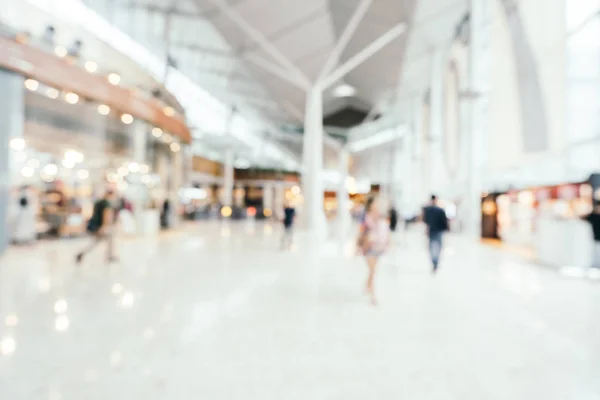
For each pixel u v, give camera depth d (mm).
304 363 3100
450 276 7355
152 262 8359
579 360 3244
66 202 14430
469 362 3178
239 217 35688
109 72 13492
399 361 3176
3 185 8406
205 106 29031
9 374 2799
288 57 17797
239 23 13102
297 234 15422
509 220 14812
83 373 2834
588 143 10961
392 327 4082
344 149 33844
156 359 3119
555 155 11992
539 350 3469
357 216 31047
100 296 5207
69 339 3553
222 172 42000
